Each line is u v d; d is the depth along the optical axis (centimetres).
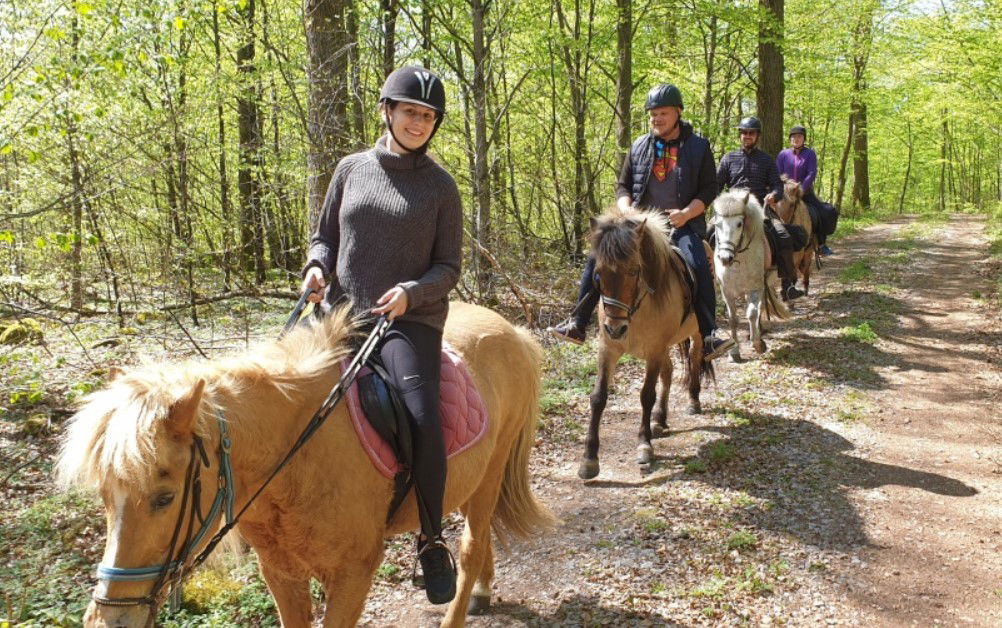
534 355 389
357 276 297
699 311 630
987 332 1013
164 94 874
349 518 268
